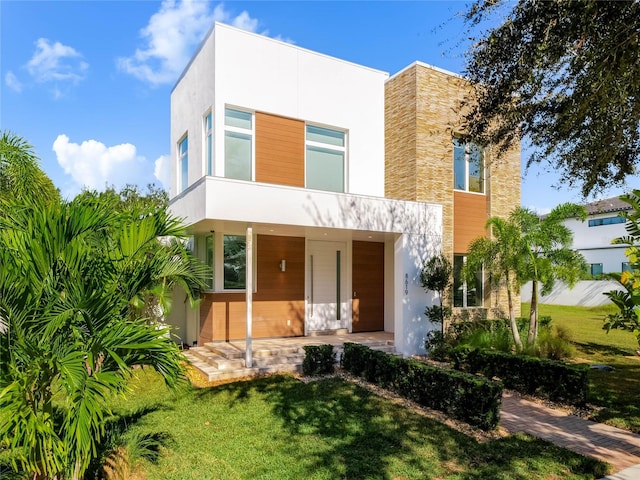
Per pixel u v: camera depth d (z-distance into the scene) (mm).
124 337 3730
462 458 5379
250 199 9719
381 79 14406
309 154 13125
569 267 11062
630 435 6387
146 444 5504
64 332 3803
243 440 5934
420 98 13086
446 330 12852
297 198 10328
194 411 7195
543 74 6371
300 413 7086
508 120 7309
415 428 6414
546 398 8227
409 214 12141
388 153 14164
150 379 9289
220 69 11461
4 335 3521
